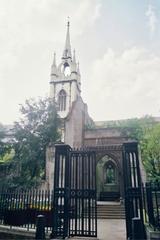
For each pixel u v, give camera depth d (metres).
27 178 21.72
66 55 53.81
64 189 9.18
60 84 50.31
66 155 9.66
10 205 10.98
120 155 22.67
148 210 8.27
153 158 22.00
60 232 8.76
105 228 11.94
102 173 30.00
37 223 8.09
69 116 26.92
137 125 30.78
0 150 24.69
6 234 9.90
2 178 22.02
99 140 30.98
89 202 9.14
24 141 23.52
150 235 7.45
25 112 24.75
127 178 8.70
